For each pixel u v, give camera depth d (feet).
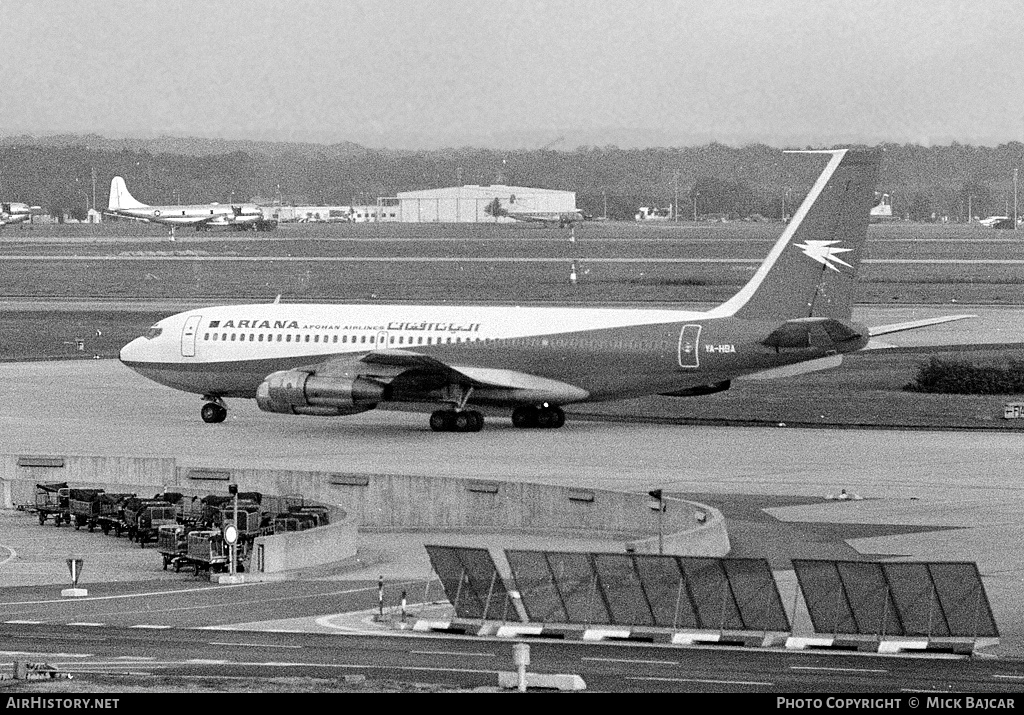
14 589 556.92
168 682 392.68
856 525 639.76
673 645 457.27
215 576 575.38
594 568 474.90
